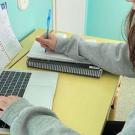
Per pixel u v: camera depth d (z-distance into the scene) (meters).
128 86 2.27
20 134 0.75
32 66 1.13
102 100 0.95
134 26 0.86
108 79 1.08
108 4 2.26
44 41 1.17
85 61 1.13
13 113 0.80
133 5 0.85
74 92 0.99
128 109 2.01
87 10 2.27
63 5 1.88
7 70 1.10
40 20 1.68
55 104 0.92
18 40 1.40
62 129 0.74
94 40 1.35
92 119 0.86
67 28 2.00
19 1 1.38
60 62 1.13
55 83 1.02
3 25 1.24
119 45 1.14
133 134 0.67
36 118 0.77
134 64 0.97
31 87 0.98
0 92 0.94
